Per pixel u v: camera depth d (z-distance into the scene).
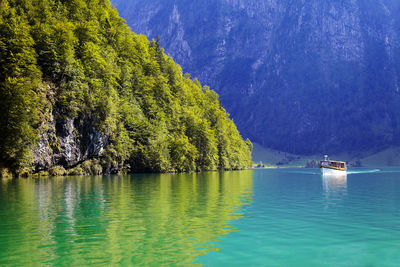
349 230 16.61
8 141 59.72
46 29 72.19
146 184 48.97
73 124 74.31
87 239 14.44
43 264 11.07
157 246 13.39
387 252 12.76
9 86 60.16
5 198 29.36
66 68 72.81
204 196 32.22
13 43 65.25
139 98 110.69
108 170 87.38
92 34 88.69
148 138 101.50
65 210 22.48
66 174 73.12
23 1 75.62
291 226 17.50
